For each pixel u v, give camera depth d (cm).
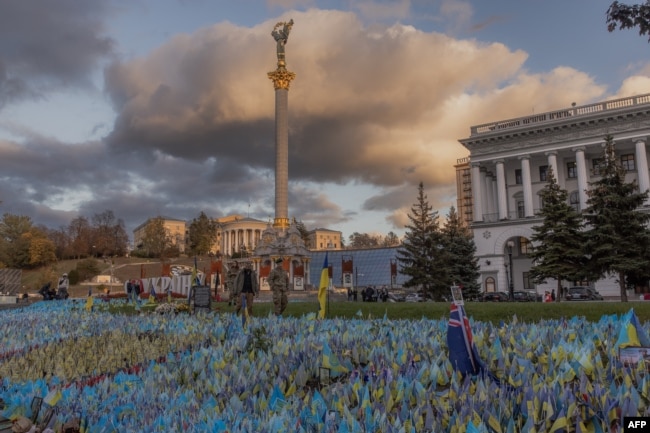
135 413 624
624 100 6531
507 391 619
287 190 6931
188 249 16850
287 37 6950
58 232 16062
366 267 9250
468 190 14500
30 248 12712
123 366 1091
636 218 4034
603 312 1680
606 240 4088
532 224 6600
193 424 544
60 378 964
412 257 5188
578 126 6625
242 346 1009
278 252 6725
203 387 754
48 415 691
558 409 543
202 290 2270
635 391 559
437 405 574
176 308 2270
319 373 795
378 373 724
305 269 7019
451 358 750
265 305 2600
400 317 1891
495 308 1861
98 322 1845
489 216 7238
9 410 732
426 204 5138
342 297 6175
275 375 796
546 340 903
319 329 1215
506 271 6794
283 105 6894
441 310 1892
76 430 651
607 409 539
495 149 7175
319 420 527
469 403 554
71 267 14062
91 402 715
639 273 4038
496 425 498
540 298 5531
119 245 16112
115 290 10300
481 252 6894
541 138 6875
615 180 4119
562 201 4497
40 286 10769
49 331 1706
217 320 1648
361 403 593
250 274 1953
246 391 692
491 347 845
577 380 699
